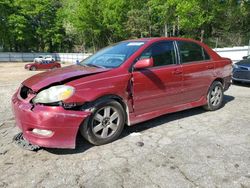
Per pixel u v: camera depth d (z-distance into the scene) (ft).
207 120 16.98
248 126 15.81
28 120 11.46
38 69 90.22
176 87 15.92
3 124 16.70
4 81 45.50
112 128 13.35
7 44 173.68
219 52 62.54
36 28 176.65
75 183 9.85
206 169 10.71
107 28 156.25
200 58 17.89
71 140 11.76
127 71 13.61
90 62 15.71
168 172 10.50
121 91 13.24
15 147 12.94
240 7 84.74
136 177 10.18
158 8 109.29
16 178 10.24
